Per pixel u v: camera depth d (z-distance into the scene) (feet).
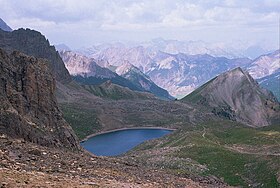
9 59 425.28
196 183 235.61
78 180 147.74
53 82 424.05
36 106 378.73
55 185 128.06
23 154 190.29
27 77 399.85
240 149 609.83
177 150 589.32
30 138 277.64
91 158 245.45
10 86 372.17
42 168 162.91
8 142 217.56
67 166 184.44
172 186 194.49
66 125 386.52
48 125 364.99
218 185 263.08
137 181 183.62
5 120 267.39
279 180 355.15
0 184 114.21
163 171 270.05
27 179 128.57
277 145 614.75
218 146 609.83
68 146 345.51
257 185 371.15
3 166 147.33
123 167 231.91
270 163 401.90
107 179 167.94
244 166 429.38
